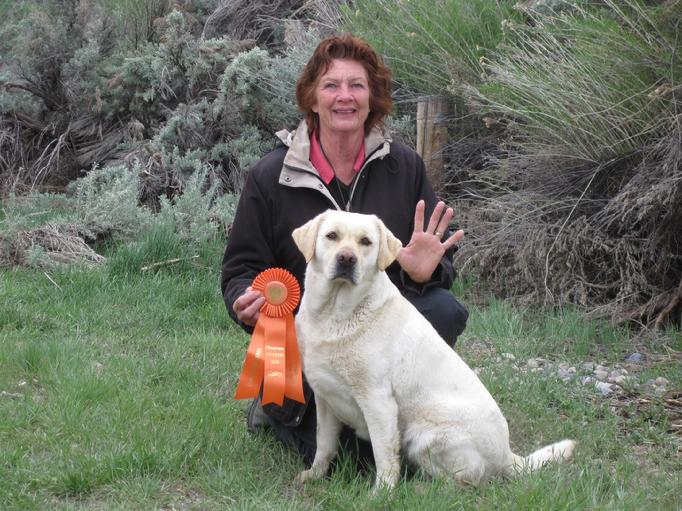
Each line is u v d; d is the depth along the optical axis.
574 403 4.28
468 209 6.78
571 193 6.18
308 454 3.59
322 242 3.18
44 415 3.68
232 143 7.76
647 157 5.61
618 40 5.81
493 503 2.99
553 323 5.53
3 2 10.30
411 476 3.36
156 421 3.70
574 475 3.28
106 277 5.82
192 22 9.26
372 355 3.12
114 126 8.73
